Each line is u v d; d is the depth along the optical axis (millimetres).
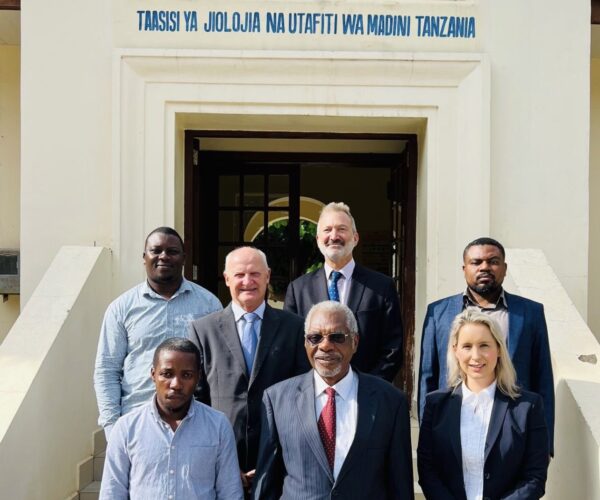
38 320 4254
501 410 2926
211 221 6973
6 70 6504
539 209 5348
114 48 5270
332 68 5270
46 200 5293
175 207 5430
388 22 5328
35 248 5281
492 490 2859
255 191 7004
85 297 4637
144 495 2748
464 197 5293
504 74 5348
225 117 5438
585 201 5348
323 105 5328
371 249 10289
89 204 5301
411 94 5312
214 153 6711
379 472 2756
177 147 5484
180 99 5281
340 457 2727
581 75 5359
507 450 2871
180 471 2764
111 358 3469
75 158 5293
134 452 2785
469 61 5242
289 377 3195
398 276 6523
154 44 5309
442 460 2961
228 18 5312
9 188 6461
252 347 3232
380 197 10305
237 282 3203
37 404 3854
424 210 5512
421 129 5680
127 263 5223
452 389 3061
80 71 5293
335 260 3799
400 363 3783
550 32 5359
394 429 2799
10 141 6484
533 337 3504
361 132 5887
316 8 5316
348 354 2795
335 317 2785
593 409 3508
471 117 5273
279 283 7086
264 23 5312
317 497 2693
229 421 3035
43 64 5289
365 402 2795
